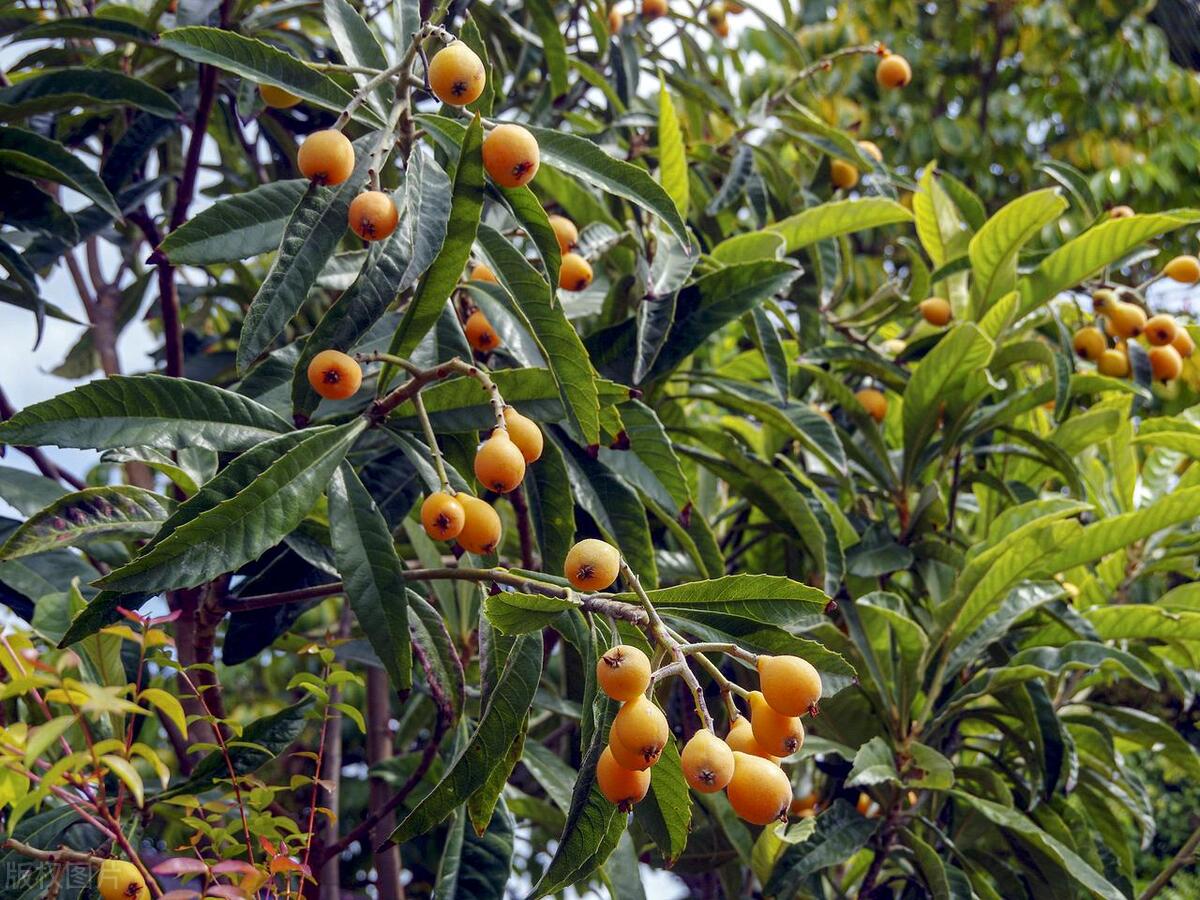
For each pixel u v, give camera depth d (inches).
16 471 55.1
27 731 41.0
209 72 58.8
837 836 58.1
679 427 63.4
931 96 149.9
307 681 49.3
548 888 40.9
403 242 45.1
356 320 44.6
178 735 62.4
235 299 80.5
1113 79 148.3
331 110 48.4
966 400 65.7
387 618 44.6
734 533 72.1
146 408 45.1
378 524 45.5
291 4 64.2
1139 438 68.4
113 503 46.6
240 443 45.8
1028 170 148.3
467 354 52.9
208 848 47.9
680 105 89.7
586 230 60.0
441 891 51.3
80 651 49.3
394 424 47.4
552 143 48.2
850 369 74.6
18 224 57.7
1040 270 68.8
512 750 43.6
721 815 61.7
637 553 52.1
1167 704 82.4
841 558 61.6
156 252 45.6
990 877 68.1
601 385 48.7
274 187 47.7
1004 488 69.3
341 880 107.6
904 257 123.3
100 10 66.6
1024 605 61.5
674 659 38.4
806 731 62.9
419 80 45.3
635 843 65.4
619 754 36.9
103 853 48.4
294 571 53.2
